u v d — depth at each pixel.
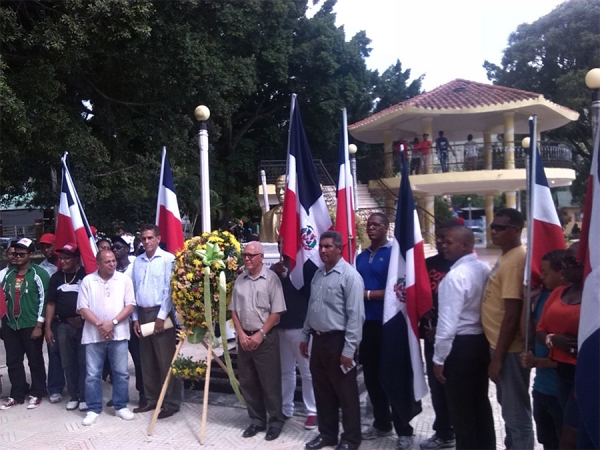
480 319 3.68
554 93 22.67
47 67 9.04
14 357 5.64
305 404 4.87
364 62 22.47
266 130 21.45
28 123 8.70
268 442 4.49
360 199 19.08
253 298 4.55
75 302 5.45
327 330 4.14
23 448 4.50
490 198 21.45
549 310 3.29
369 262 4.61
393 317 4.22
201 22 12.03
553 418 3.56
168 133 12.84
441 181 17.88
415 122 19.75
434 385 4.23
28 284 5.62
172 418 5.11
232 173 20.61
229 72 14.91
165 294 5.06
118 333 5.11
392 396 4.16
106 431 4.83
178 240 6.19
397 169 19.84
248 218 21.17
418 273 4.19
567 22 21.89
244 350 4.58
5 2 8.71
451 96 18.78
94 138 10.62
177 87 12.21
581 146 24.45
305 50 19.78
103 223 12.44
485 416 3.75
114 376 5.16
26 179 11.00
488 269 3.78
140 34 9.34
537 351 3.49
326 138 22.41
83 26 8.87
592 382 2.80
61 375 5.77
